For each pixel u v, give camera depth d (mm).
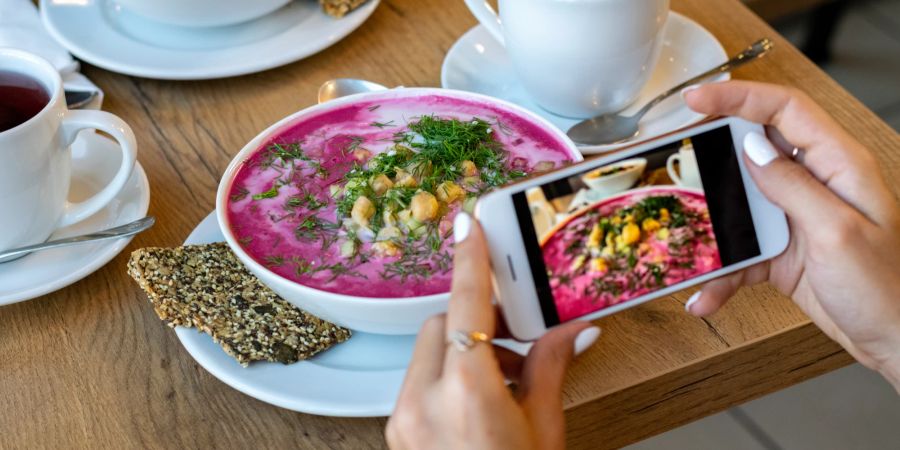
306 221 792
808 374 824
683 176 701
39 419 766
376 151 841
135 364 792
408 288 747
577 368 777
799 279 778
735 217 710
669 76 958
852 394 1418
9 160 798
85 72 1018
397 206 785
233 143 943
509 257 681
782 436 1378
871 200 715
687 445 1376
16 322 820
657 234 700
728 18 1022
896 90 1859
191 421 762
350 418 761
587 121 926
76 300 833
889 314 714
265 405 769
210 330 774
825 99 935
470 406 632
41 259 843
